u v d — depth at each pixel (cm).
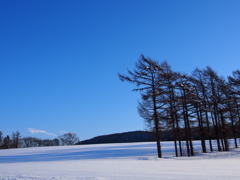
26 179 879
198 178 830
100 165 1435
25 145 10938
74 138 10944
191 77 3228
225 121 3394
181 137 3002
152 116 2534
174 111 2625
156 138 2553
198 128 3139
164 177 866
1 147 9331
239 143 4744
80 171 1107
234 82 3447
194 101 2977
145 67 2580
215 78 3312
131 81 2578
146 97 2523
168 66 2719
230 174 907
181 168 1155
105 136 10456
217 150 3438
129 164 1483
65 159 2792
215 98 3262
